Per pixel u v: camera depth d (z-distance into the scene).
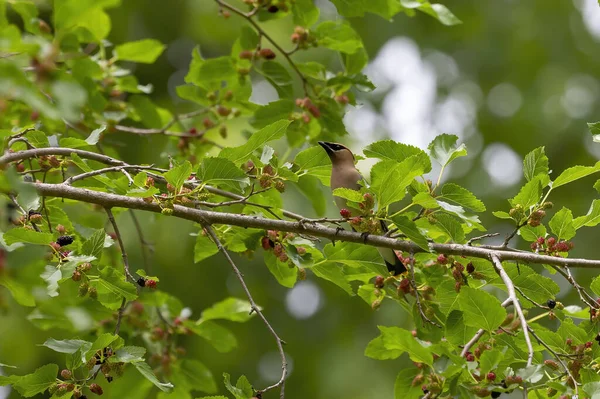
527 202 8.80
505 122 21.30
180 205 8.96
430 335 9.05
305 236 9.21
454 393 7.35
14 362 16.98
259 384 19.41
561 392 7.88
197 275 18.53
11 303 14.85
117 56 12.02
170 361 11.05
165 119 13.09
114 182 8.70
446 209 8.20
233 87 11.98
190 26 19.72
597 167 8.68
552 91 21.11
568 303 19.30
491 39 21.47
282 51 11.40
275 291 20.11
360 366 19.14
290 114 11.35
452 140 8.91
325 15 20.92
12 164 9.04
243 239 9.70
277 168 8.79
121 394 10.92
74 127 11.47
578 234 20.09
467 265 9.02
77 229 9.87
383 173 8.29
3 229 8.05
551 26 21.34
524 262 8.77
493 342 8.09
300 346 19.86
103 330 10.70
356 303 20.23
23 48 5.47
